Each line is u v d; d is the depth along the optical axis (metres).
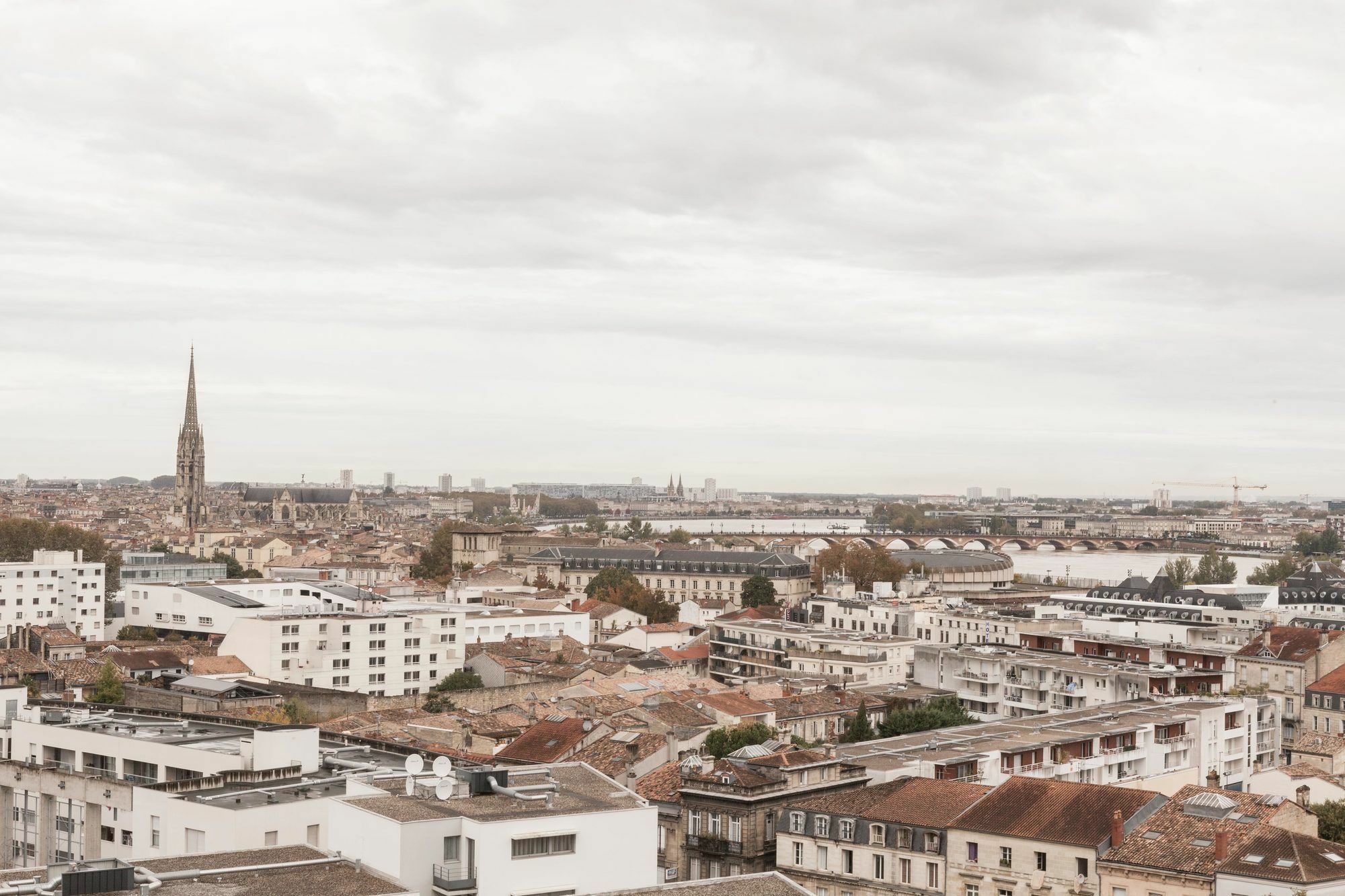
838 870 178.00
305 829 137.38
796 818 182.38
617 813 120.44
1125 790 169.50
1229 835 156.50
